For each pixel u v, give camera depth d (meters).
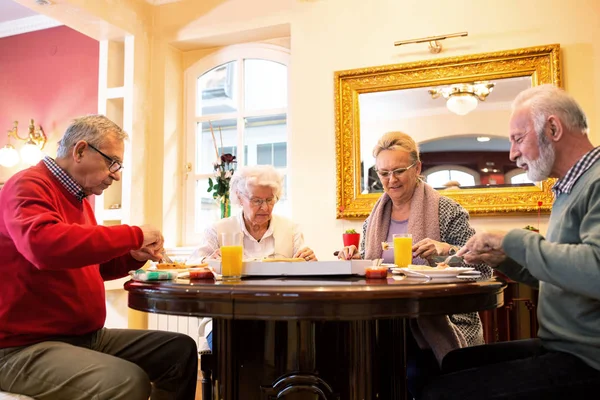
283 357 1.35
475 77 2.92
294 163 3.25
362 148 3.11
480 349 1.62
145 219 3.58
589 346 1.26
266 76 3.67
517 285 2.38
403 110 3.06
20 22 4.20
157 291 1.21
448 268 1.42
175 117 3.76
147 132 3.63
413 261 2.04
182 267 1.64
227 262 1.45
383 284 1.22
